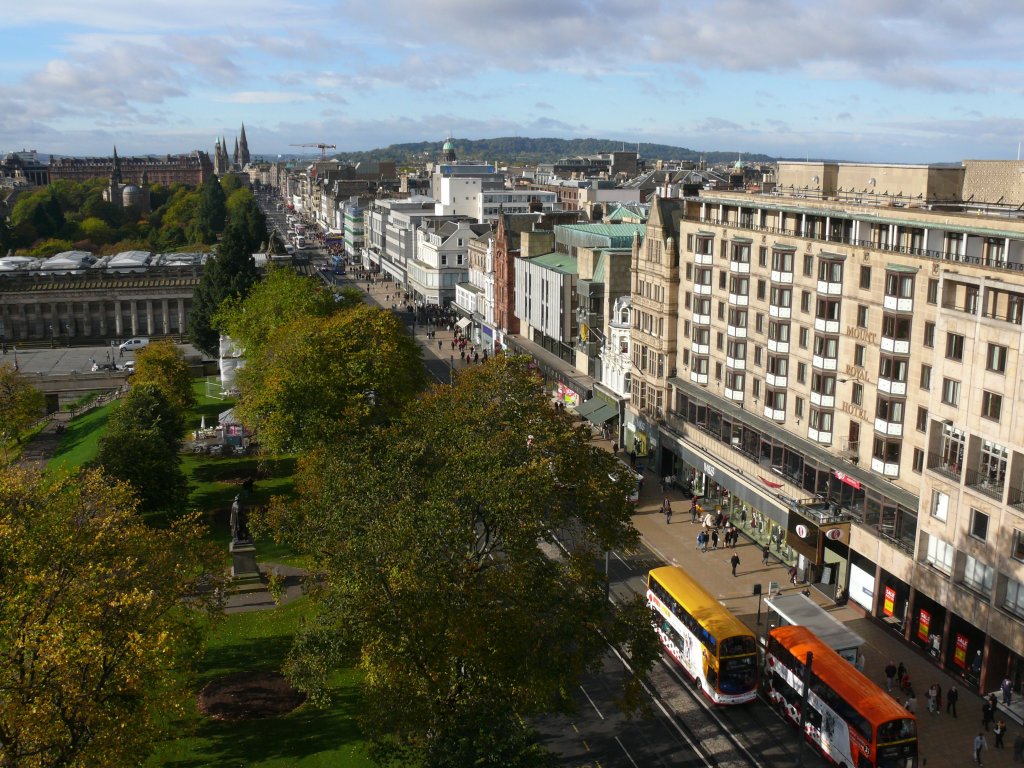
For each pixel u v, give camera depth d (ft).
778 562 259.80
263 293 420.36
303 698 186.09
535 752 134.62
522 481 161.07
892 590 220.43
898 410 221.46
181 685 153.79
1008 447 180.86
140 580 155.84
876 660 206.18
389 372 297.53
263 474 332.80
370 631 146.51
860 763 157.99
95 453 351.87
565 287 428.97
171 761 164.55
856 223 234.58
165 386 392.88
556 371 425.69
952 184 246.27
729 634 186.80
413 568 138.92
